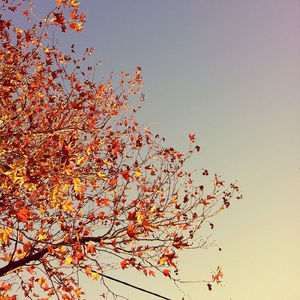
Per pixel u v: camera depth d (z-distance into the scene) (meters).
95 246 6.77
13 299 6.84
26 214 6.18
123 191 7.09
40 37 7.40
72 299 7.00
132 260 6.78
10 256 6.72
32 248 6.78
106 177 7.52
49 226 7.10
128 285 6.85
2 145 6.59
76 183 6.46
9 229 6.29
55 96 8.02
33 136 7.24
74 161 7.12
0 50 7.10
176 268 6.71
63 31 7.43
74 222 6.57
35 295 6.93
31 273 7.41
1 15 7.42
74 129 7.46
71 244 6.54
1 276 6.49
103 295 7.03
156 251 7.02
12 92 7.46
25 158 6.33
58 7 7.21
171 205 7.81
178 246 7.04
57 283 7.01
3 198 6.80
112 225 6.83
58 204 6.55
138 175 7.63
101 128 8.34
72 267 6.67
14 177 6.23
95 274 6.59
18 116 7.11
